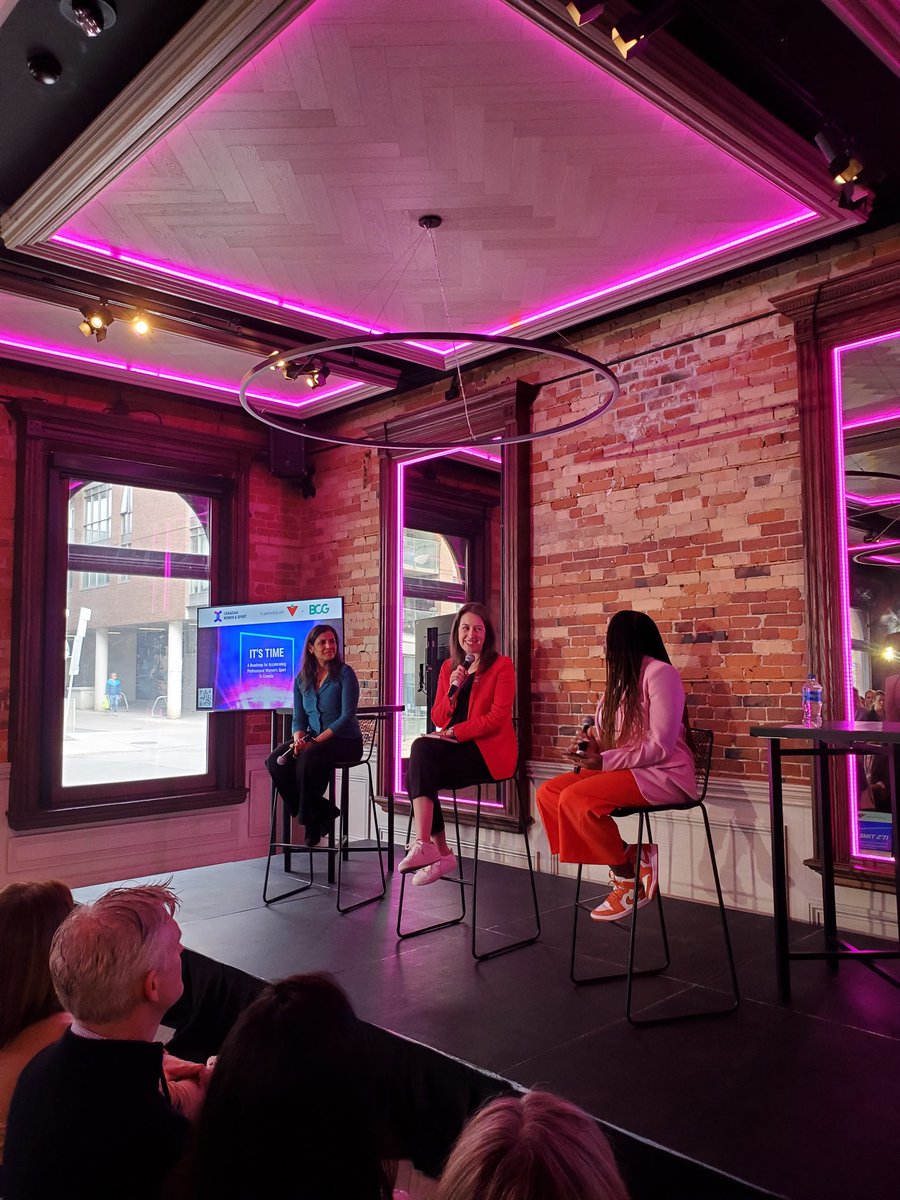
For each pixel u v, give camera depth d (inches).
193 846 234.4
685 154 127.0
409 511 262.5
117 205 140.0
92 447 221.1
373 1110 43.8
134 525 234.1
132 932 55.2
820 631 150.9
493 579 287.6
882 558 146.4
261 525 257.0
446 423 218.8
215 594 247.8
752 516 163.6
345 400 237.5
